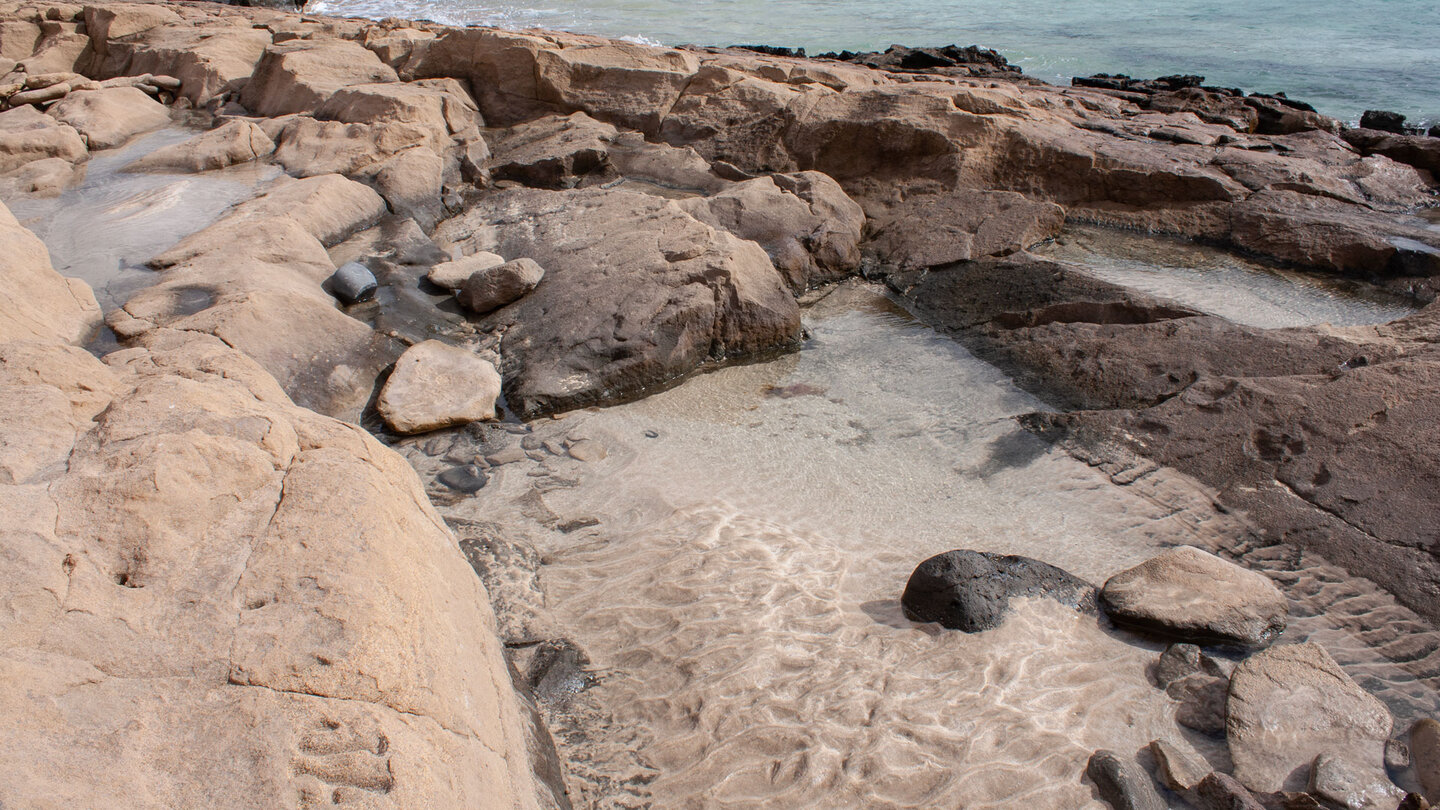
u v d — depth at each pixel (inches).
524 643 176.7
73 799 80.5
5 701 86.3
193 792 86.9
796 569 198.1
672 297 297.4
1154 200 401.1
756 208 378.9
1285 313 313.9
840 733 153.4
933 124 421.1
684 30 1069.8
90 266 303.3
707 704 161.0
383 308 304.8
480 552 200.7
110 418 130.0
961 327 319.0
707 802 142.5
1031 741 150.7
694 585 192.5
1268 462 219.6
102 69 622.8
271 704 95.4
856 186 429.1
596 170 449.4
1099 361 274.1
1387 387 226.2
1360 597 183.9
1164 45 927.0
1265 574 192.1
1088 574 195.5
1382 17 999.6
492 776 108.1
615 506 224.1
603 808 141.5
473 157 445.1
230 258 297.3
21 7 660.1
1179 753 145.2
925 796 141.5
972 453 243.8
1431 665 167.5
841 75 506.9
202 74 542.3
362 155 404.8
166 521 113.4
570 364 280.1
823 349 312.0
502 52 496.7
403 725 99.1
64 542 107.3
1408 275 331.6
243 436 131.3
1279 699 153.2
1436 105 677.3
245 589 107.9
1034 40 978.1
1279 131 564.4
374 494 128.2
